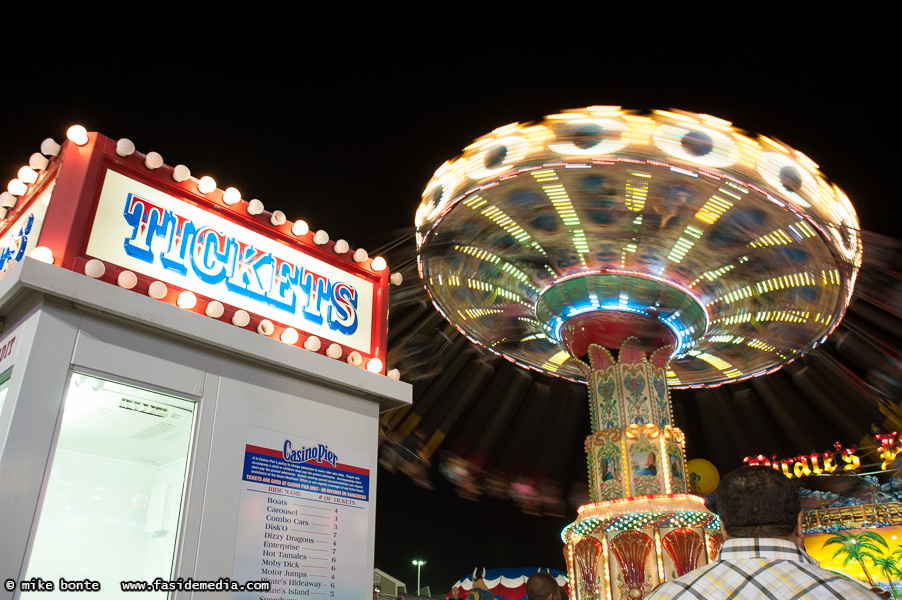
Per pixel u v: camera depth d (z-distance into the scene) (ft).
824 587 5.90
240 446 9.19
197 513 8.49
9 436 7.11
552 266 29.01
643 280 28.71
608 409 29.14
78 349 7.93
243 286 10.00
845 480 54.95
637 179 23.50
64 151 8.73
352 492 10.28
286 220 10.96
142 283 8.80
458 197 24.26
